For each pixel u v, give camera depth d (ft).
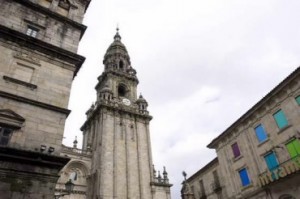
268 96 91.20
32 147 47.47
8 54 55.16
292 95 84.02
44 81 56.95
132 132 168.25
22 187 41.83
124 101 185.88
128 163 151.94
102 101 170.71
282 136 85.66
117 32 255.29
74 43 68.49
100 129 160.15
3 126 46.73
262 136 93.97
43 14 67.51
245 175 98.63
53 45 61.57
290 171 77.00
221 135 113.09
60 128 52.75
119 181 142.00
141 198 143.02
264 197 87.56
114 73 200.03
